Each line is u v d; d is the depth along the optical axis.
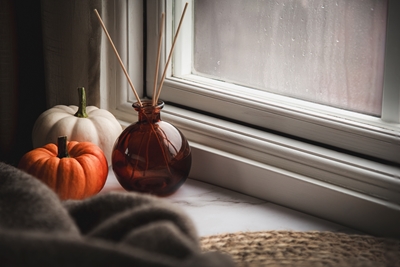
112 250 0.68
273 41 1.08
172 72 1.20
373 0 0.98
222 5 1.12
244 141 1.08
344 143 1.02
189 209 1.04
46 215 0.78
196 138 1.14
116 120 1.16
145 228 0.74
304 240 0.90
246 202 1.06
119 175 1.05
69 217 0.79
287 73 1.08
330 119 1.03
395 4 0.95
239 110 1.12
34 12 1.23
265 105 1.09
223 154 1.10
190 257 0.71
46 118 1.11
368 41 0.99
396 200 0.96
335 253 0.87
